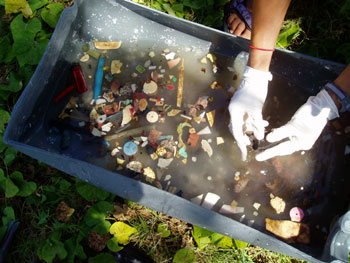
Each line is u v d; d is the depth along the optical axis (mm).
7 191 1152
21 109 1074
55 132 1213
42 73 1131
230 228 1002
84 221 1184
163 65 1336
